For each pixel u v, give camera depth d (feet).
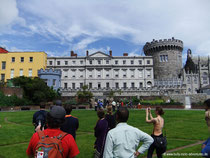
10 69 191.31
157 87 189.88
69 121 18.56
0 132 40.68
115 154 11.27
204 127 46.42
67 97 180.75
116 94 184.96
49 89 139.74
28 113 86.89
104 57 225.76
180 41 265.13
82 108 128.67
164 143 18.62
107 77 222.48
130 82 223.51
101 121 20.30
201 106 119.75
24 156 24.57
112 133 11.66
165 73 258.57
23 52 194.49
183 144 29.91
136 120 59.57
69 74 222.69
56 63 224.94
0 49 209.77
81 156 24.58
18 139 34.12
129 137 11.52
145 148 11.66
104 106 135.54
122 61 228.22
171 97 168.55
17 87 125.18
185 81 246.88
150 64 227.40
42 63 192.95
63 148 9.12
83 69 224.12
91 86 220.02
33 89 129.59
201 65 274.77
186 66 292.20
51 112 10.01
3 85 123.03
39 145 8.89
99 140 19.71
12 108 111.24
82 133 40.19
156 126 19.57
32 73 190.39
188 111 95.25
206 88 200.85
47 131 9.78
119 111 12.52
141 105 131.23
